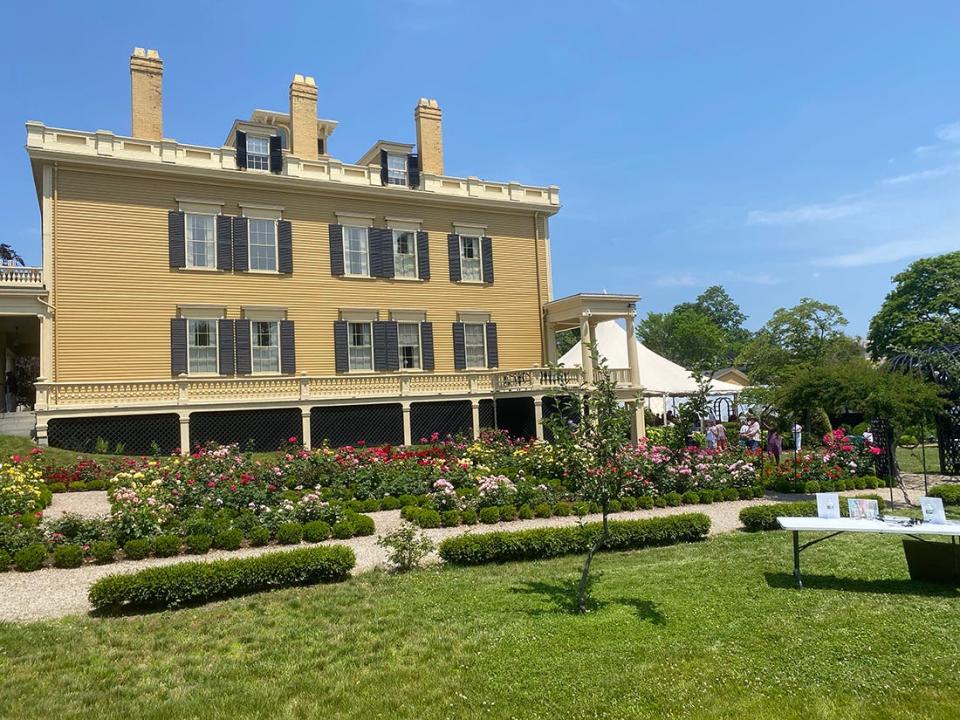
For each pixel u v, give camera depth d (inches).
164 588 304.2
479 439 856.3
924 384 606.5
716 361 2736.2
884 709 189.6
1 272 792.9
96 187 833.5
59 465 668.1
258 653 245.8
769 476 663.1
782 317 1449.3
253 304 917.2
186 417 815.7
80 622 287.7
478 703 198.7
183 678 224.5
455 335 1067.3
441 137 1128.8
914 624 253.4
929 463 879.1
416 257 1048.2
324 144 1337.4
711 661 223.6
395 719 191.6
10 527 394.9
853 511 331.3
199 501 496.7
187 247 885.2
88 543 394.3
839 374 625.6
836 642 237.1
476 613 281.0
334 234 983.0
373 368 995.9
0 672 232.2
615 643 241.4
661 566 354.6
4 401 968.3
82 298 814.5
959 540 377.1
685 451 605.6
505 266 1125.7
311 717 194.1
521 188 1148.5
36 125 799.1
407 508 499.8
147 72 909.8
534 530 398.6
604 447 281.7
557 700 199.3
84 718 196.1
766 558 368.5
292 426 895.1
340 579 350.0
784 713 189.0
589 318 1074.1
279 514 447.2
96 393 773.9
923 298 1777.8
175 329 860.6
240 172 908.6
